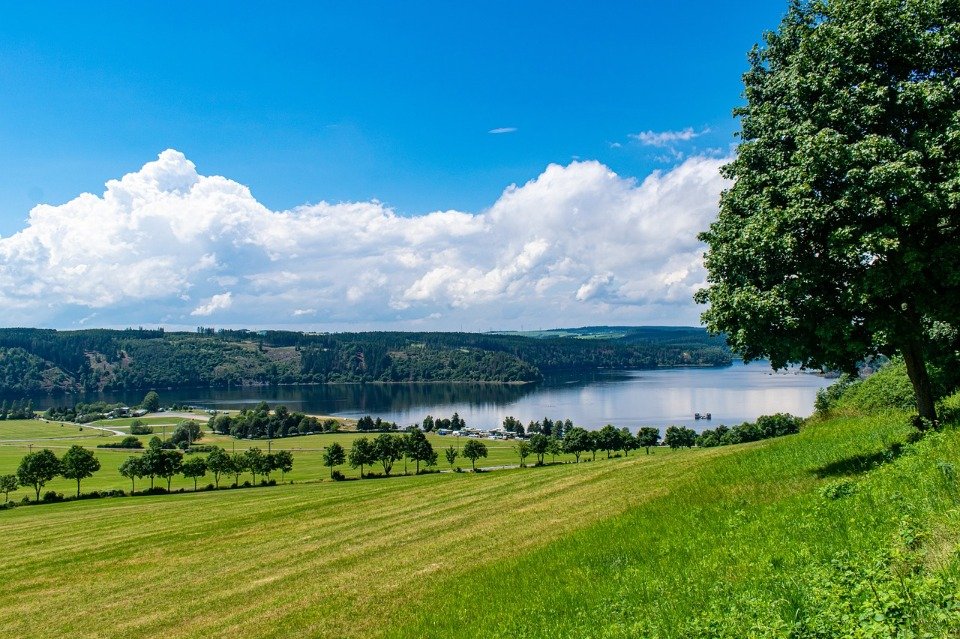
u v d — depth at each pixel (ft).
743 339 52.95
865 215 43.57
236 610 57.06
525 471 131.13
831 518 35.50
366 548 74.08
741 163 55.11
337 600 54.49
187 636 51.90
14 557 96.22
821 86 47.60
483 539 68.64
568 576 43.24
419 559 64.64
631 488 79.51
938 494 32.24
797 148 48.62
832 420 90.63
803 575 27.48
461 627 39.34
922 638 18.44
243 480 352.08
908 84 44.09
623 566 42.11
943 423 49.78
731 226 54.75
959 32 44.47
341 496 124.26
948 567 22.98
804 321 48.42
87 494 272.92
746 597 27.20
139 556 86.48
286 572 68.18
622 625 29.84
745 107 56.44
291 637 47.34
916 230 44.42
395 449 353.51
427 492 113.60
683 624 27.04
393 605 50.06
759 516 42.80
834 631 20.86
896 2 45.52
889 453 46.19
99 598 67.36
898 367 81.87
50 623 60.64
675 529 47.60
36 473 260.62
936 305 44.55
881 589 22.07
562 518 71.10
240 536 92.84
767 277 50.19
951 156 43.80
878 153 43.29
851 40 46.24
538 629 34.04
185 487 325.42
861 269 46.34
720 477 62.54
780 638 21.50
